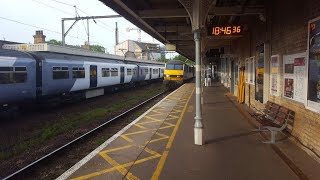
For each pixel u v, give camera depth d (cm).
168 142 849
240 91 1647
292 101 801
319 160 632
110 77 2678
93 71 2334
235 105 1578
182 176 590
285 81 859
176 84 3478
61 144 1005
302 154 696
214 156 707
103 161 693
